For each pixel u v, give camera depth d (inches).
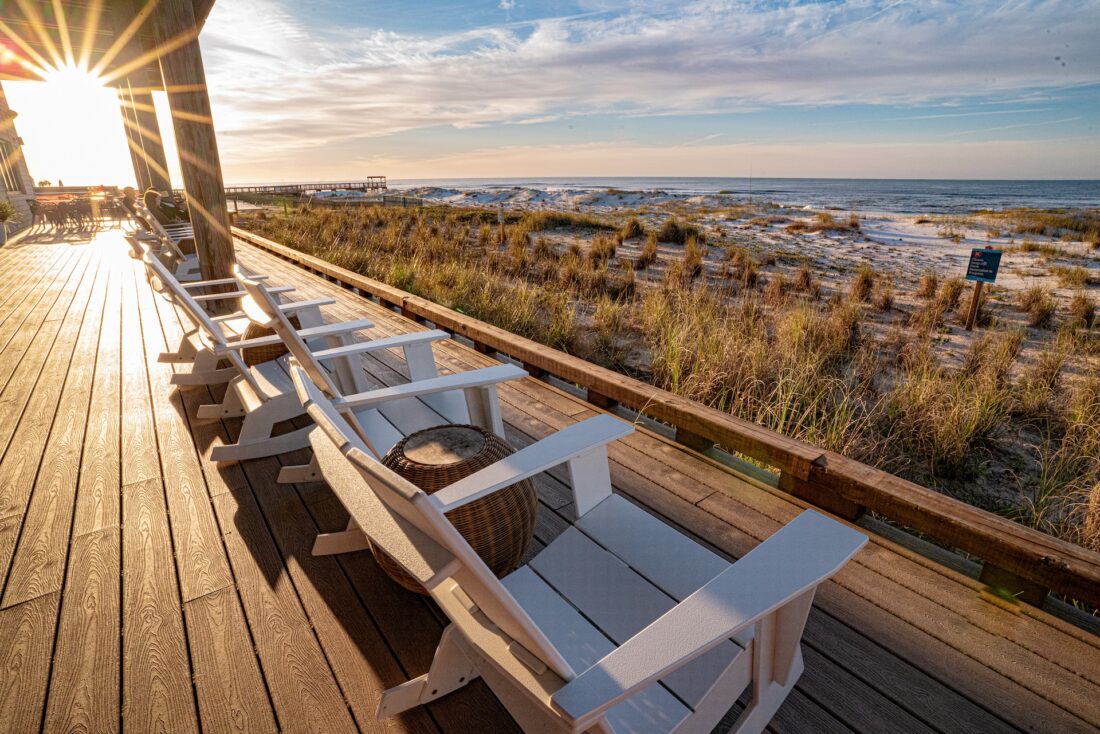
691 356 171.9
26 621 70.2
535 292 259.4
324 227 475.5
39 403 136.0
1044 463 121.0
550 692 34.8
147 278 133.2
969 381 161.9
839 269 375.9
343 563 80.4
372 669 63.4
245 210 765.3
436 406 101.1
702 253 386.3
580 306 257.9
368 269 318.7
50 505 94.5
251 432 106.3
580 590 57.2
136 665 63.9
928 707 57.9
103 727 56.7
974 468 129.3
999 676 61.3
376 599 73.8
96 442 116.2
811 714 57.2
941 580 75.6
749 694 59.9
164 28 175.6
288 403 107.9
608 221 581.6
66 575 78.2
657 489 97.0
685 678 47.4
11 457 110.3
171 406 134.1
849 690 59.8
